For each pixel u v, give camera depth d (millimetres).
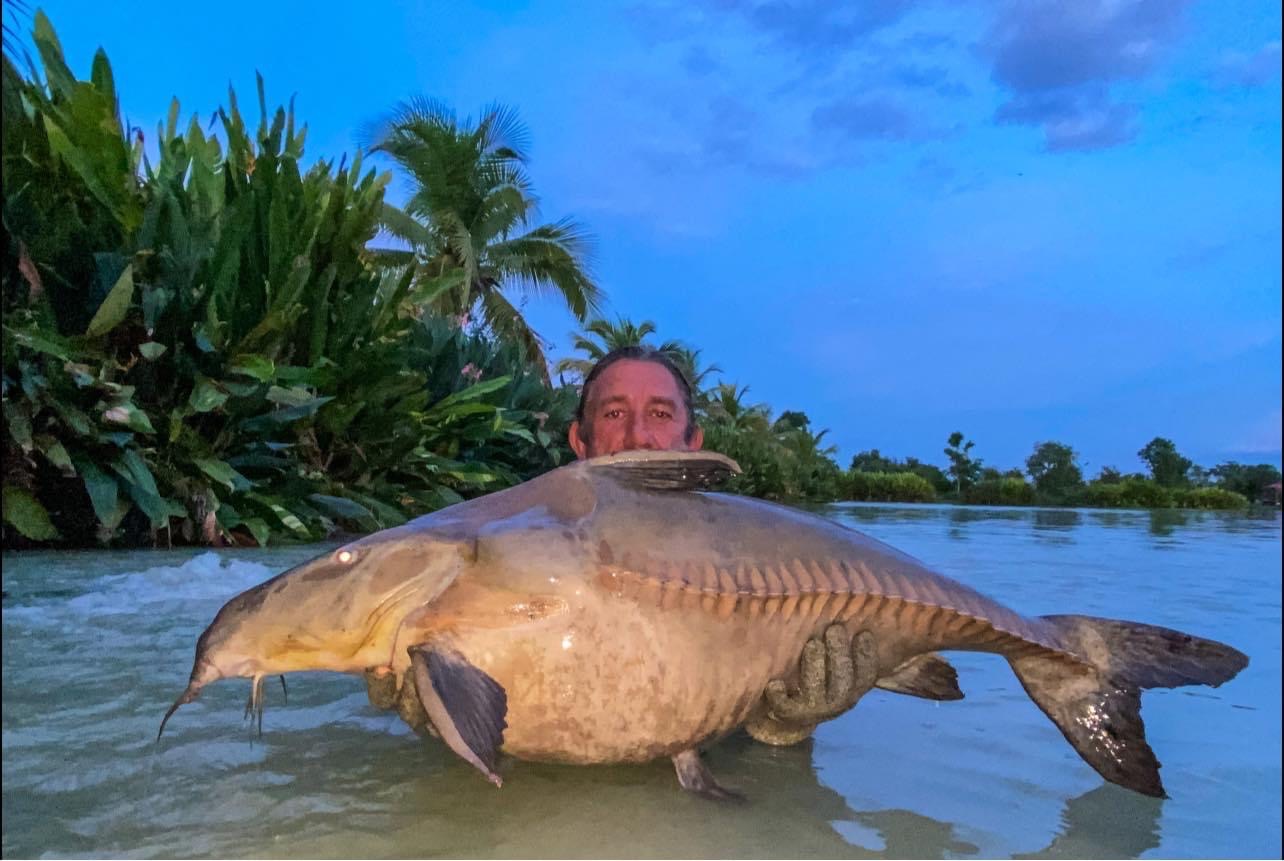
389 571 2154
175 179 7949
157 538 6852
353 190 9430
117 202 7707
